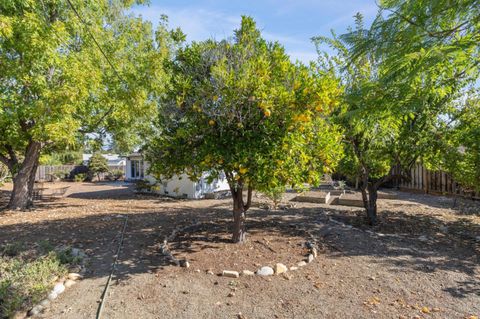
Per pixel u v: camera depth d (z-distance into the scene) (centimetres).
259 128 386
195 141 425
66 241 543
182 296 327
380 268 406
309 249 476
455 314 291
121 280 367
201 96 400
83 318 288
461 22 198
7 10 725
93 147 1209
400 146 603
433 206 904
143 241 538
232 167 403
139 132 1192
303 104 374
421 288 347
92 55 906
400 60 199
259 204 920
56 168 2394
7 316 290
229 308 304
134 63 1064
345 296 328
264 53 417
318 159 429
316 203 983
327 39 548
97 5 924
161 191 1430
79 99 814
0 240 552
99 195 1395
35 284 342
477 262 431
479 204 915
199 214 824
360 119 265
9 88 779
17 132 910
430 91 235
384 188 1388
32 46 715
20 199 969
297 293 334
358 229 619
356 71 387
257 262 419
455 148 596
